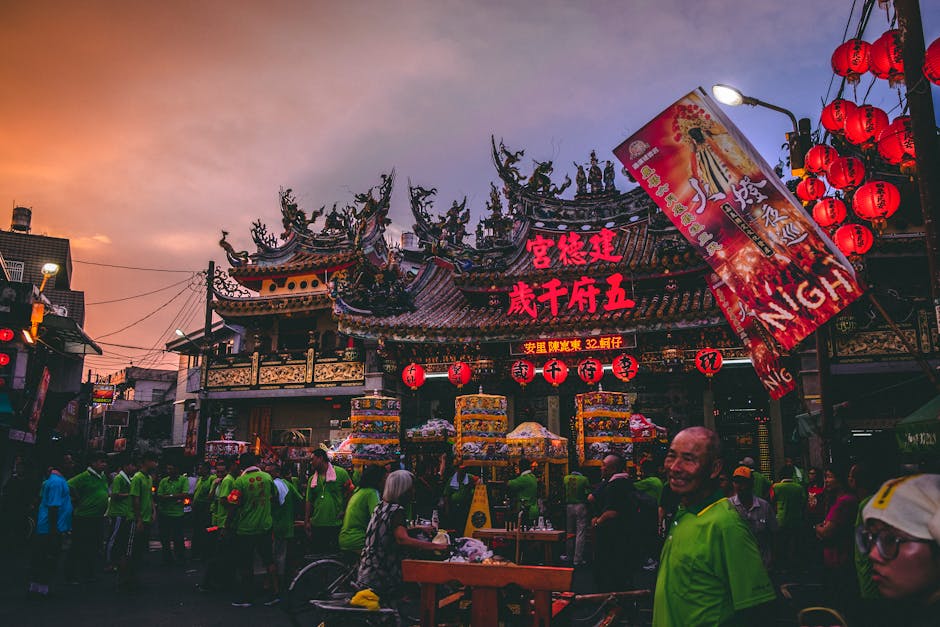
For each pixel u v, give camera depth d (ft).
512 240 68.59
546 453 41.22
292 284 82.64
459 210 73.97
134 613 27.17
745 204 20.85
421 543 18.93
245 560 29.19
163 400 139.23
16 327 64.75
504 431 40.52
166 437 128.88
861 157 43.78
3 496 50.85
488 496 37.37
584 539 40.37
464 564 17.07
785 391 29.01
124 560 31.78
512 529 28.04
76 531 34.30
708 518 9.29
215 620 26.00
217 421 80.64
